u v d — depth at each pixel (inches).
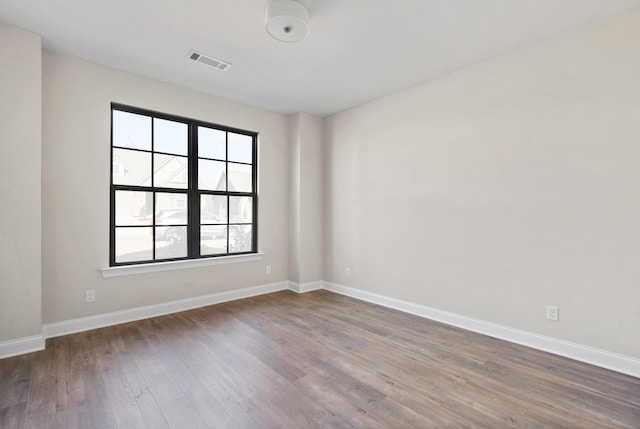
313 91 146.5
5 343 95.5
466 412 71.2
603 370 89.6
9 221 96.0
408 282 142.5
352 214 169.0
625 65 87.6
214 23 94.5
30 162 99.2
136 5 86.2
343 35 100.0
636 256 86.6
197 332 117.5
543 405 73.7
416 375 87.4
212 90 145.2
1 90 94.8
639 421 68.1
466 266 122.2
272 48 108.7
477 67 118.3
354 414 70.6
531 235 105.2
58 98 111.9
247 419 68.9
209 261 150.4
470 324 120.9
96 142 119.6
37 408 71.7
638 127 86.0
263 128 171.9
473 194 119.8
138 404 73.8
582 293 95.2
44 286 109.7
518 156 107.8
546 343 101.9
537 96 103.3
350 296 169.3
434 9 86.7
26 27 96.8
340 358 97.5
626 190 87.8
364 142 162.4
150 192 135.8
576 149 95.8
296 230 179.0
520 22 92.6
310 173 181.3
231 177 162.9
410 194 141.5
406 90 142.8
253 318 133.6
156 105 133.7
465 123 121.9
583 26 94.1
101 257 121.0
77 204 115.9
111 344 106.1
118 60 117.3
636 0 82.5
